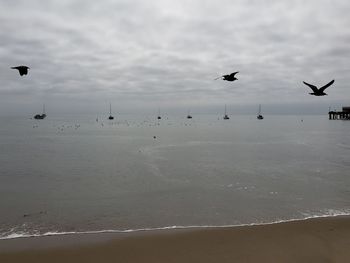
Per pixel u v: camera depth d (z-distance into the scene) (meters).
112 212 20.09
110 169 34.09
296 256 14.33
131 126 141.75
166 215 19.58
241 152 48.91
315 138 76.56
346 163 38.59
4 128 117.38
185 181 28.44
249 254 14.41
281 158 42.50
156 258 14.06
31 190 25.34
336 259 14.12
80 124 155.75
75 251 14.60
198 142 65.75
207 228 17.27
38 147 54.72
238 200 22.70
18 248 14.85
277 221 18.48
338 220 18.42
